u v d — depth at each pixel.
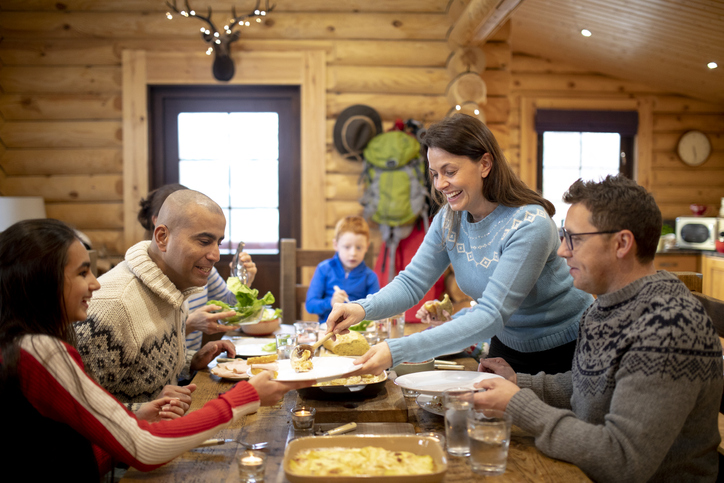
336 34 4.09
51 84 4.06
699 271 4.99
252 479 1.02
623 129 5.45
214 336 2.65
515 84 5.47
